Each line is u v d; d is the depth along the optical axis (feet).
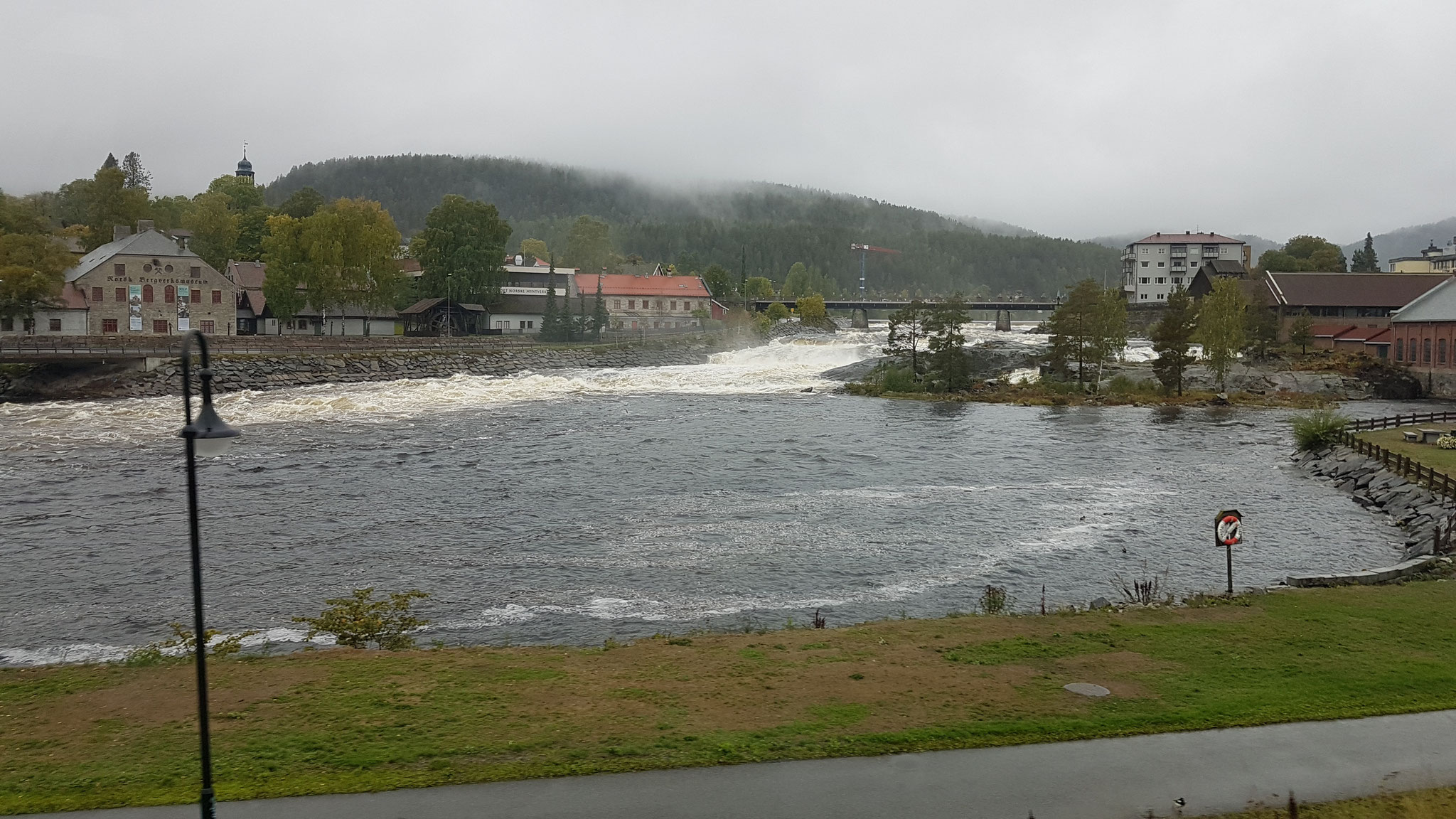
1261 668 71.10
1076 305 357.00
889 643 80.38
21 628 97.66
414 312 479.41
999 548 130.31
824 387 358.84
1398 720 60.80
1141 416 289.12
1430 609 88.22
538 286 586.45
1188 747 56.75
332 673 72.64
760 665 74.18
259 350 341.41
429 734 59.21
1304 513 153.17
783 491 167.63
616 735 58.90
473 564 121.08
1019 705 63.87
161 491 162.09
